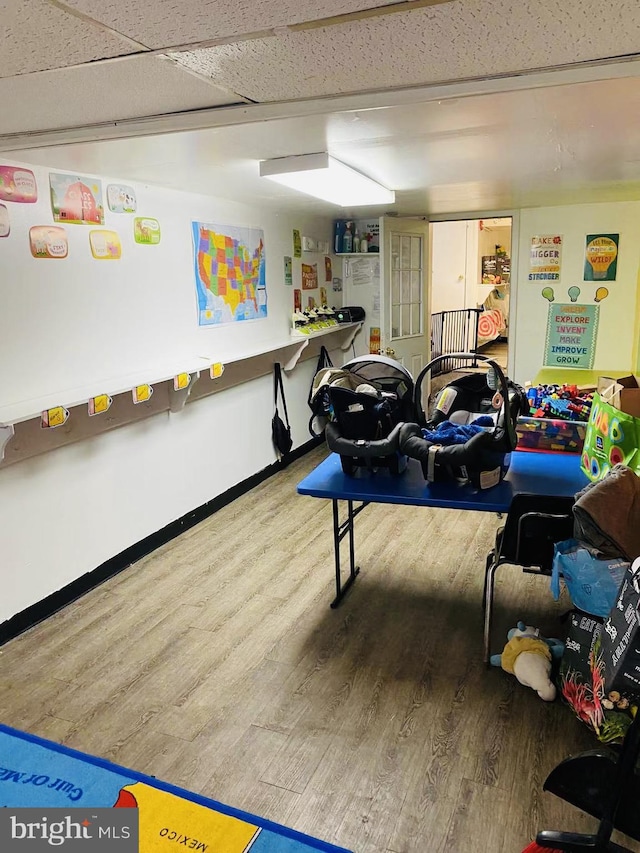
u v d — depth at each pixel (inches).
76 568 124.3
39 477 113.7
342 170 109.1
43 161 103.4
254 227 177.5
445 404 118.0
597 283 197.3
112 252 124.8
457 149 99.0
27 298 106.8
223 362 151.7
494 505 95.0
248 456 186.1
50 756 76.7
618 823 62.4
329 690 96.7
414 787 77.7
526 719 89.0
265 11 43.9
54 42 49.1
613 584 80.0
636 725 59.0
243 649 107.9
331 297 231.3
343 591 126.1
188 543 151.3
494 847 69.3
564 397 139.5
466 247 426.0
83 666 103.5
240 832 66.0
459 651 105.8
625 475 83.3
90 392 113.8
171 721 90.6
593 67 58.7
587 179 136.7
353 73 58.9
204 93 64.3
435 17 45.8
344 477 111.0
